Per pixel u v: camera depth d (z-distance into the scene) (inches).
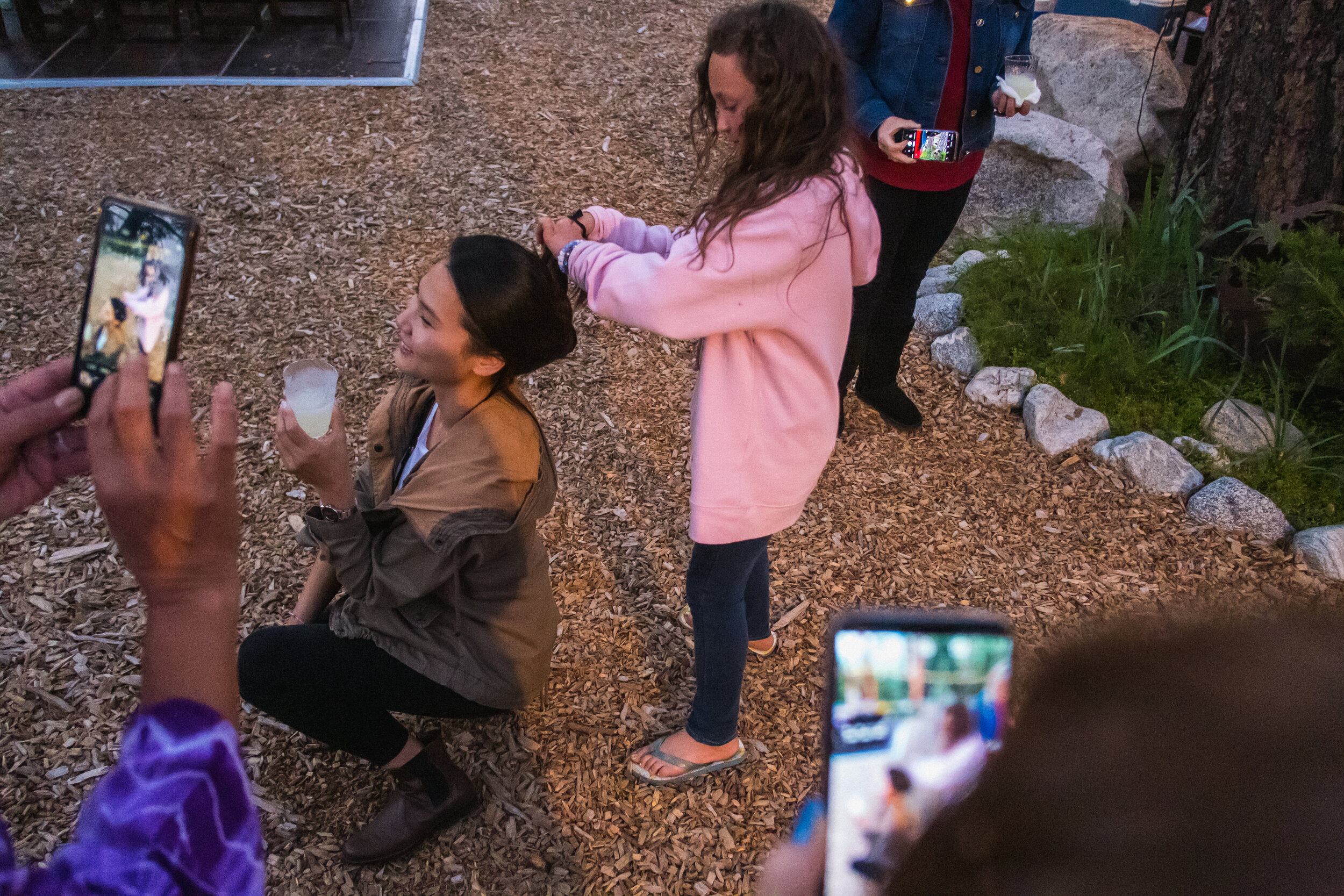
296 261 172.1
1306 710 11.1
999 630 18.5
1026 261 169.3
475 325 67.6
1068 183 184.5
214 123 211.8
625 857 91.7
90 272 37.9
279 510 124.8
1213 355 153.4
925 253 130.6
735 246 67.2
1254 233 145.2
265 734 98.7
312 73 233.6
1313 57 144.0
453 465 72.1
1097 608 119.2
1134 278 162.1
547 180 199.8
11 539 117.3
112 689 102.0
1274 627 12.1
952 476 139.2
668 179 205.9
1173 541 129.3
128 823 25.8
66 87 222.1
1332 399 145.9
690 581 86.0
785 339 72.4
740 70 65.0
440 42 254.1
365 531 74.5
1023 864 12.7
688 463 139.5
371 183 194.5
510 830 93.0
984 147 124.1
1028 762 12.9
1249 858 11.1
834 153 68.4
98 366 37.3
